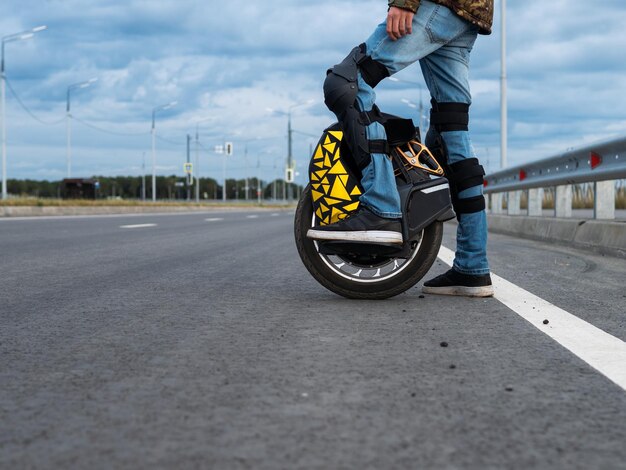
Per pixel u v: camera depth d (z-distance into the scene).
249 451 1.55
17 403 1.94
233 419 1.78
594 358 2.45
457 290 4.00
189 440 1.62
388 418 1.79
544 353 2.54
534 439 1.63
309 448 1.57
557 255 6.64
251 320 3.26
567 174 8.29
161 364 2.39
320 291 4.29
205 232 11.71
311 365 2.36
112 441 1.62
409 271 3.81
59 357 2.52
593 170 7.43
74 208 27.48
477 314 3.39
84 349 2.65
